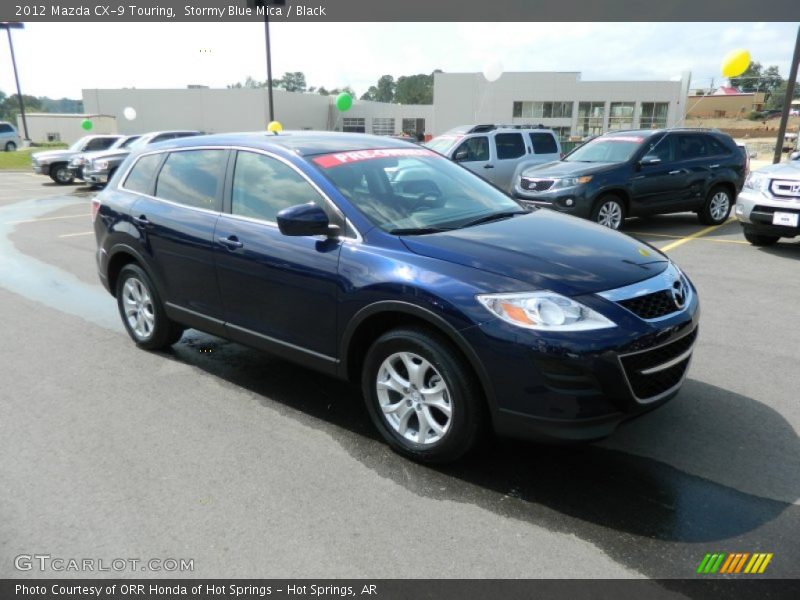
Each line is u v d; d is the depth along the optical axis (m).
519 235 3.52
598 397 2.85
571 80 51.38
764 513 2.92
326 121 61.78
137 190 4.96
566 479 3.21
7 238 10.84
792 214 8.02
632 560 2.61
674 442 3.56
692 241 9.67
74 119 48.62
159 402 4.18
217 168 4.34
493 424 3.02
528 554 2.65
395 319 3.37
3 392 4.35
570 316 2.86
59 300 6.76
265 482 3.22
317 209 3.44
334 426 3.83
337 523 2.88
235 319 4.17
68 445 3.61
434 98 53.25
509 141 12.98
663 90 50.59
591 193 9.57
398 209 3.72
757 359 4.79
